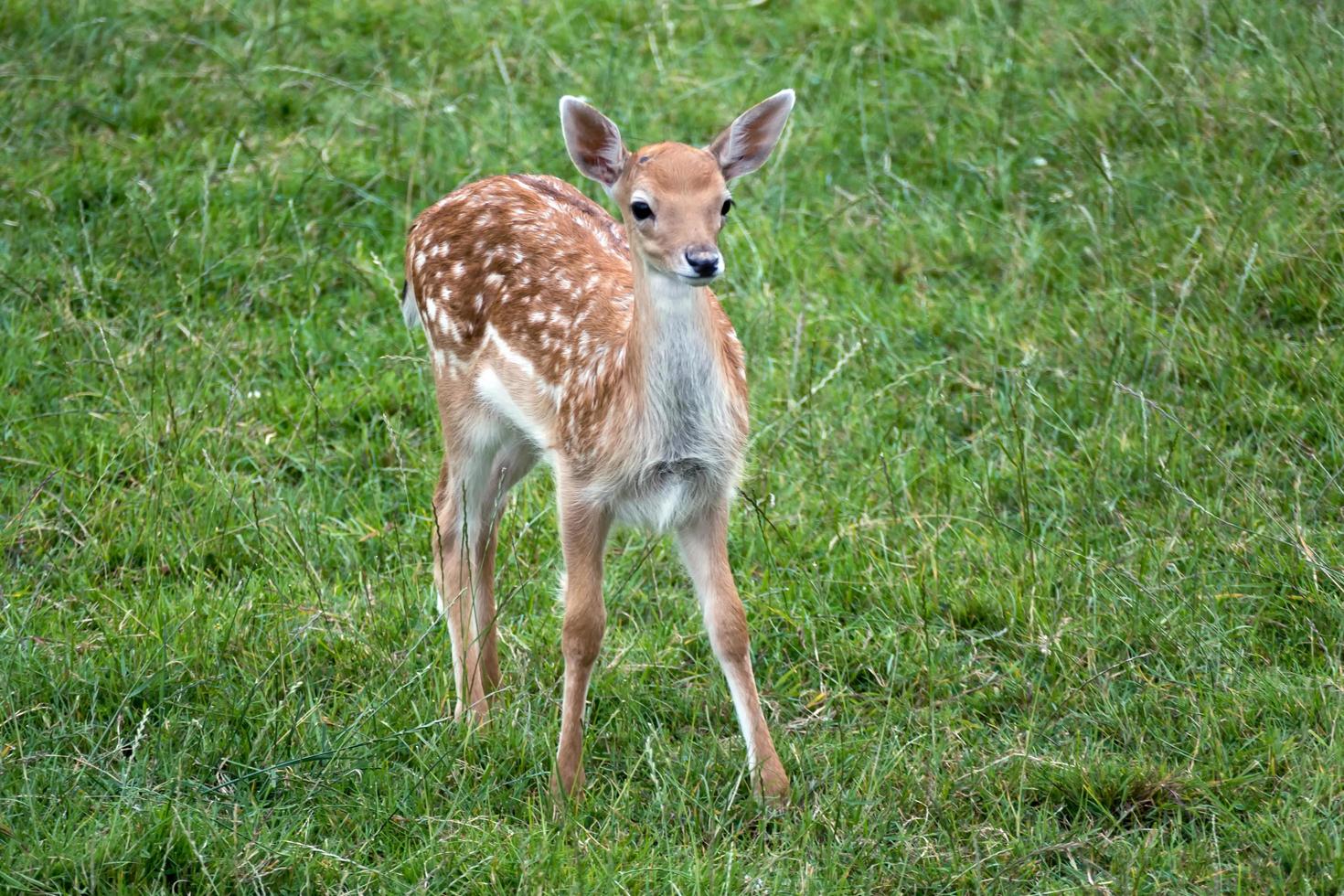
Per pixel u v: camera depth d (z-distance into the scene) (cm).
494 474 941
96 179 1350
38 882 692
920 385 1159
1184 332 1133
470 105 1499
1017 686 877
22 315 1199
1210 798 771
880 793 792
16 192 1328
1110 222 1262
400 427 1134
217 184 1363
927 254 1294
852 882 734
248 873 718
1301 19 1410
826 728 859
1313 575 908
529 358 886
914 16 1633
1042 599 930
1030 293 1230
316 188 1371
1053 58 1487
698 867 720
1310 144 1280
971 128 1434
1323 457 1021
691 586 1008
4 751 786
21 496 1034
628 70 1542
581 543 836
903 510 1028
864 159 1421
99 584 975
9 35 1543
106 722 831
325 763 797
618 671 902
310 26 1625
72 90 1466
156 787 767
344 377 1192
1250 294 1165
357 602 948
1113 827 774
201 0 1628
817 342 1195
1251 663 882
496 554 995
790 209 1355
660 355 797
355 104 1506
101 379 1157
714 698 886
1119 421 1080
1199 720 826
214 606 928
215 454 1086
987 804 788
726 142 862
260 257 1275
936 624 938
